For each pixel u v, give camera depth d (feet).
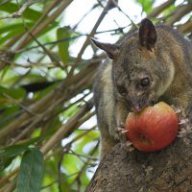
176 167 28.58
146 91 32.32
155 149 28.73
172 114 28.60
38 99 45.57
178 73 33.86
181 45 35.17
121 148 30.01
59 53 41.63
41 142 41.52
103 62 38.68
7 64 40.60
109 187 29.45
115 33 39.68
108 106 36.17
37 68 46.62
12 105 45.65
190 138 28.71
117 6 37.78
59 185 42.39
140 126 28.43
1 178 41.32
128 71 32.37
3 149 35.60
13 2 45.47
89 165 43.16
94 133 49.85
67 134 41.22
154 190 28.78
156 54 33.30
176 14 41.52
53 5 40.32
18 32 42.27
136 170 29.22
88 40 41.01
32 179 33.78
